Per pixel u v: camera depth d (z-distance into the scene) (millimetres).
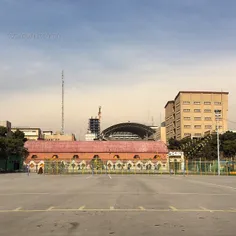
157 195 21500
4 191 24875
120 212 14031
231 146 101250
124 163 99375
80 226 11000
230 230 10414
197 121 161875
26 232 10102
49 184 33375
